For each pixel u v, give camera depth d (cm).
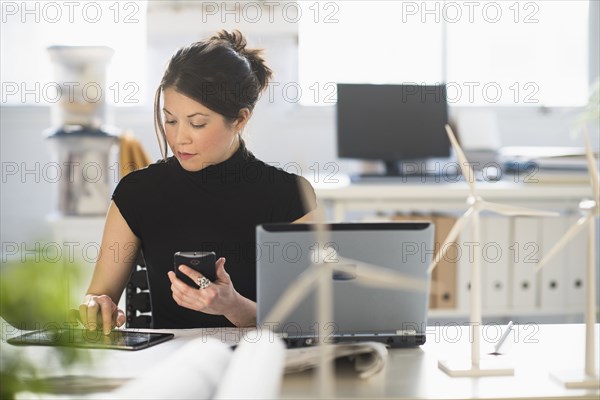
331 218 338
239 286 198
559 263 346
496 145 366
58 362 78
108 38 396
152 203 198
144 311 203
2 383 74
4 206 390
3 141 389
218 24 366
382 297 144
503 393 122
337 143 360
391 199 324
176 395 98
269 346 114
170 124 197
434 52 416
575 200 338
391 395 120
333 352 131
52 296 67
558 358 146
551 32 420
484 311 342
